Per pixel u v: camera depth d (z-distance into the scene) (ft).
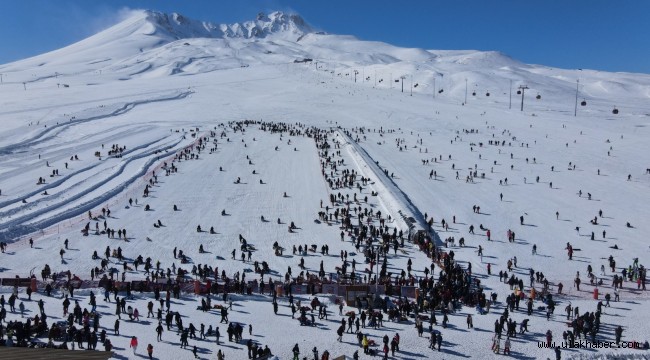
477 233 181.37
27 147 308.19
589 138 381.40
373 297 122.11
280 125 399.03
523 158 310.24
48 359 44.42
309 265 150.61
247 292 128.06
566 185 252.83
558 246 172.04
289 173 256.93
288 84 644.69
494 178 261.65
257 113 462.19
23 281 126.11
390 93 603.67
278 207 205.46
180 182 237.86
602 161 307.58
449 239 169.78
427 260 154.40
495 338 101.19
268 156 294.25
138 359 93.25
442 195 226.99
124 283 126.21
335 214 193.16
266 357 92.43
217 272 137.80
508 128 418.92
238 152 303.48
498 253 163.32
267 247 164.55
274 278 140.36
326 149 306.96
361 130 393.29
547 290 134.51
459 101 592.19
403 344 103.30
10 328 95.81
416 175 260.83
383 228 180.04
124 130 364.99
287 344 101.86
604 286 140.36
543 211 210.59
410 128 411.54
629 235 184.44
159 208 201.36
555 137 383.86
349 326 109.09
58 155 281.13
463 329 110.93
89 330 98.89
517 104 607.78
